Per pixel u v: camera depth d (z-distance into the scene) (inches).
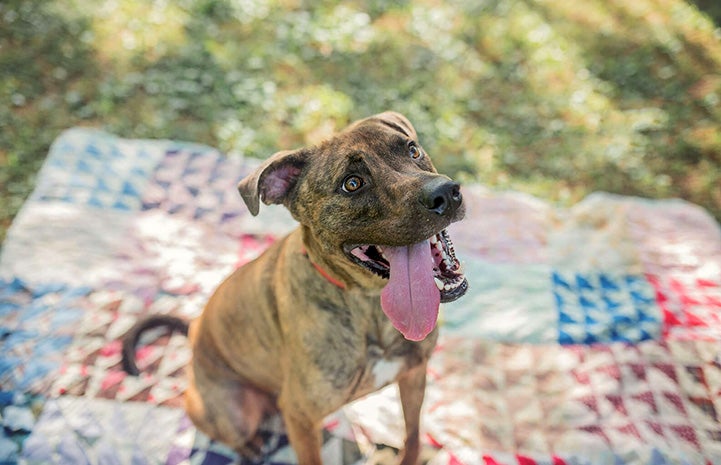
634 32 93.5
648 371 49.3
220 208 61.0
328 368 38.0
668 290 54.8
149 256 56.8
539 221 61.1
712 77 85.9
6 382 48.0
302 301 38.0
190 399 44.7
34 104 72.6
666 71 86.7
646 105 81.6
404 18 92.3
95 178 61.5
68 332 51.0
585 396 48.3
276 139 71.3
